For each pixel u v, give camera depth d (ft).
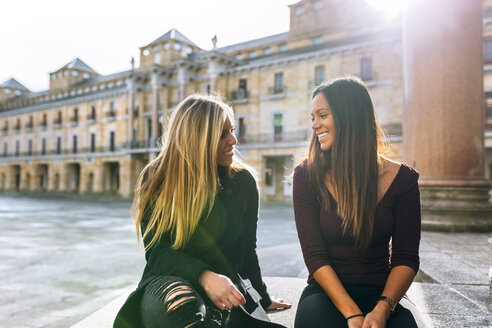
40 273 18.26
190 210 4.80
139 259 22.06
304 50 103.60
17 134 176.65
